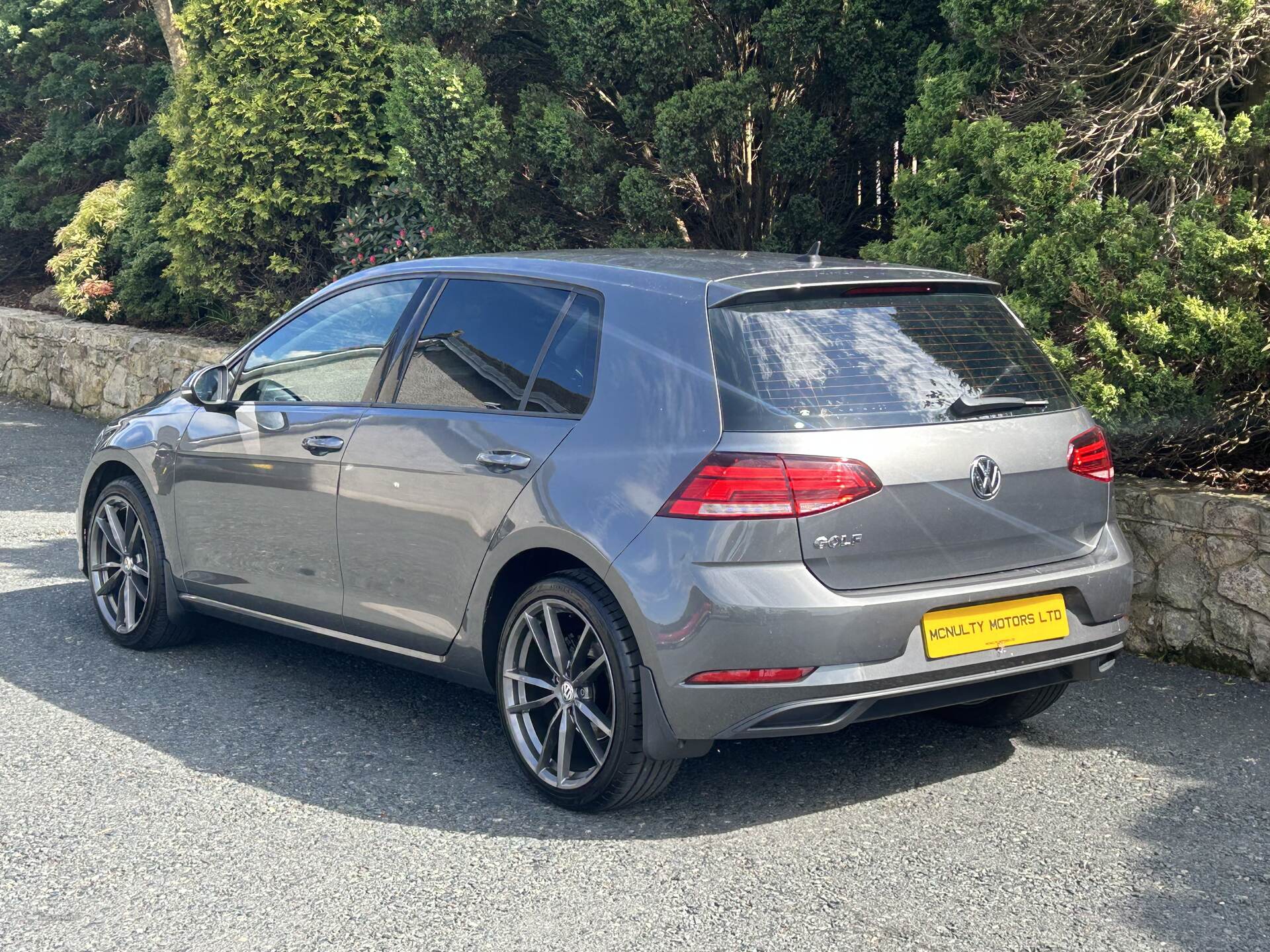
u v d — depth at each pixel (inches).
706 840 154.4
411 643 182.7
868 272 167.3
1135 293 228.8
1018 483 156.9
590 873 145.9
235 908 137.8
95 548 238.2
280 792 169.3
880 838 154.7
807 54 317.7
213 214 456.8
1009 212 267.7
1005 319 170.4
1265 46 257.8
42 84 644.7
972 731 191.9
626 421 156.1
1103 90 273.9
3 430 497.7
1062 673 162.9
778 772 176.2
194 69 465.4
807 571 144.8
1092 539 165.9
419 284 192.4
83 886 143.0
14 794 168.1
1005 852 150.5
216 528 212.5
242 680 215.9
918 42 316.2
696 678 146.6
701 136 322.7
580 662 161.8
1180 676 217.0
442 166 347.3
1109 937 130.6
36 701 204.5
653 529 149.1
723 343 151.9
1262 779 171.9
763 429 146.3
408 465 179.0
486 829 157.9
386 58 453.7
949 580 152.7
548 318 172.1
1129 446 245.3
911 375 155.3
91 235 581.9
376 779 173.8
